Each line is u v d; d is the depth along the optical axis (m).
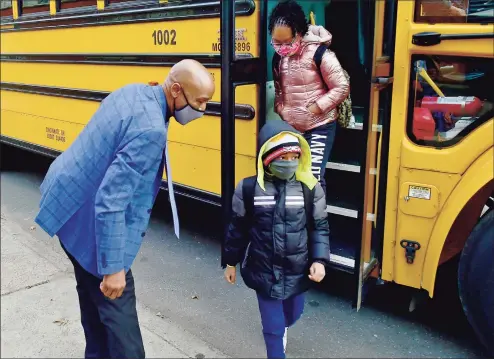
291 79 2.99
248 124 3.31
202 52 3.45
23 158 6.79
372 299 3.36
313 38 2.92
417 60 2.55
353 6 3.81
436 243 2.63
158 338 2.94
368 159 2.35
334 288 3.50
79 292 2.36
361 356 2.79
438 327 3.06
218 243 4.29
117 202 1.93
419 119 2.59
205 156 3.65
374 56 2.24
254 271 2.38
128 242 2.05
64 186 2.08
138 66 3.92
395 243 2.77
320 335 2.99
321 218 2.34
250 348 2.89
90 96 4.45
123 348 2.18
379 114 2.64
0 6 5.64
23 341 2.91
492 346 2.69
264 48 3.19
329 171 3.54
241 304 3.36
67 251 2.18
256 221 2.33
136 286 3.60
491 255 2.53
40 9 4.98
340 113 3.12
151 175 2.00
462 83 2.46
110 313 2.18
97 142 2.03
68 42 4.58
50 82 4.95
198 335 3.01
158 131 1.96
